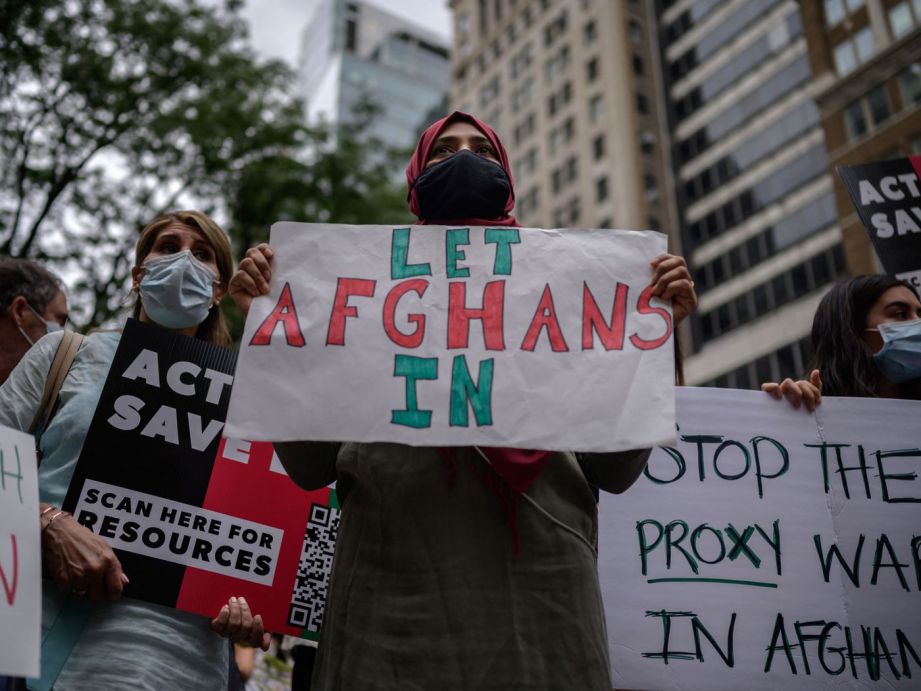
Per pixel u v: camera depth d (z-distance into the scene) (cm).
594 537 227
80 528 235
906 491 289
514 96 4825
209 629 257
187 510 263
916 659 267
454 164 249
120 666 234
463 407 216
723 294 3231
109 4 1442
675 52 3875
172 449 268
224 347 288
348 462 228
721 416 299
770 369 2952
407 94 9412
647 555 280
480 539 208
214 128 1484
